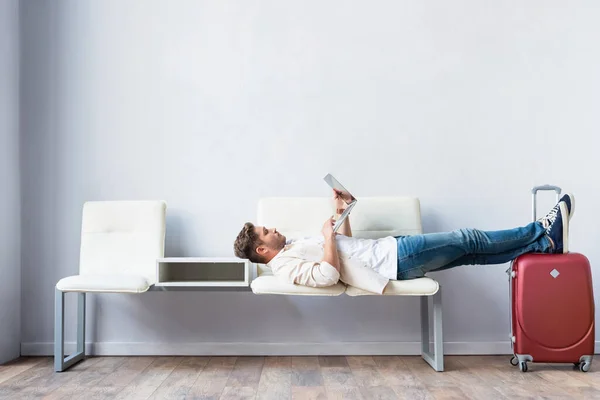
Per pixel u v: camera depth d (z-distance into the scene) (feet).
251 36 10.50
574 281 8.74
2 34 9.82
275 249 8.66
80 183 10.37
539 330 8.74
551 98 10.46
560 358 8.73
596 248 10.32
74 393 7.63
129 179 10.37
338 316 10.21
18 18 10.39
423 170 10.39
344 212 8.52
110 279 8.65
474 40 10.50
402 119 10.44
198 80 10.46
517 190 10.37
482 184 10.39
